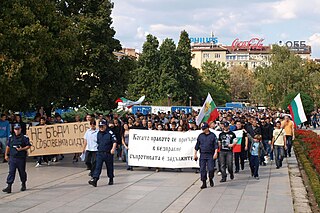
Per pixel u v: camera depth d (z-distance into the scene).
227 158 15.38
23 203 11.23
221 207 11.20
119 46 30.48
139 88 71.19
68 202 11.44
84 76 29.00
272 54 66.19
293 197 12.79
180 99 71.56
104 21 28.89
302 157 20.50
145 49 72.06
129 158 17.59
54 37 20.91
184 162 17.22
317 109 64.56
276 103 63.22
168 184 14.49
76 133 18.05
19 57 18.52
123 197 12.22
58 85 21.31
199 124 18.84
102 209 10.71
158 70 71.69
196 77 78.19
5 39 18.17
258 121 21.62
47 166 18.30
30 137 17.78
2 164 18.41
